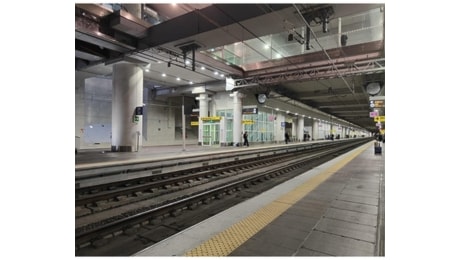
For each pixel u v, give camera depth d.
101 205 5.48
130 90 13.45
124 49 12.16
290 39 10.22
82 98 17.22
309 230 3.76
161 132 25.00
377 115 16.75
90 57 13.52
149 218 4.40
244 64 17.83
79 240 3.45
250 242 3.35
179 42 10.86
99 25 10.47
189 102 28.67
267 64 16.84
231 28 9.45
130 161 8.24
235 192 6.58
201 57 14.30
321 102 31.77
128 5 11.84
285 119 31.28
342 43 13.34
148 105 23.77
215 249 3.14
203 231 3.66
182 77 18.78
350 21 15.73
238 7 8.87
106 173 7.16
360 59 13.82
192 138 29.23
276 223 4.01
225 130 21.58
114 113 13.59
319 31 16.27
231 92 21.14
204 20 9.79
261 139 27.28
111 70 15.63
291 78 16.02
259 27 9.27
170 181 7.43
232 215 4.32
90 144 18.36
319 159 15.24
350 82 20.02
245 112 20.66
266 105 25.34
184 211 5.02
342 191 6.09
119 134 13.47
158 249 3.13
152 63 14.42
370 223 4.04
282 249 3.17
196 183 7.77
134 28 10.92
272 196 5.60
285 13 8.34
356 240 3.44
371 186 6.66
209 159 11.27
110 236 3.76
